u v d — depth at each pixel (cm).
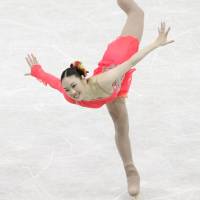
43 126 2177
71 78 1555
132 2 1862
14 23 3008
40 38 2844
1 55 2712
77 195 1819
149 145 2025
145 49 1545
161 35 1553
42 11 3122
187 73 2483
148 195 1797
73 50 2720
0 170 1947
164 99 2300
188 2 3133
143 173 1892
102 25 2930
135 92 2361
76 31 2888
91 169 1931
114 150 2016
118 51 1717
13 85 2470
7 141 2098
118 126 1728
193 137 2056
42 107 2300
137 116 2195
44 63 2619
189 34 2791
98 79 1570
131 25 1820
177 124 2134
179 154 1970
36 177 1908
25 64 2630
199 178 1855
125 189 1833
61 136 2109
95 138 2088
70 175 1908
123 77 1653
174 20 2931
